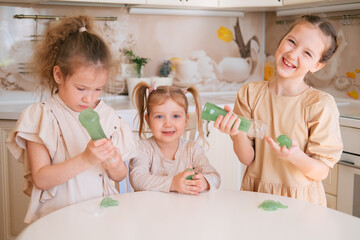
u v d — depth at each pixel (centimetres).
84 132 127
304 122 140
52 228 102
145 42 287
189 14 291
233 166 260
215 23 305
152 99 142
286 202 120
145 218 108
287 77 140
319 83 280
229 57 313
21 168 222
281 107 143
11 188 224
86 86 119
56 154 125
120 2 242
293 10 285
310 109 138
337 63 267
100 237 97
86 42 119
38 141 122
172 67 297
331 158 135
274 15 311
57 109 127
